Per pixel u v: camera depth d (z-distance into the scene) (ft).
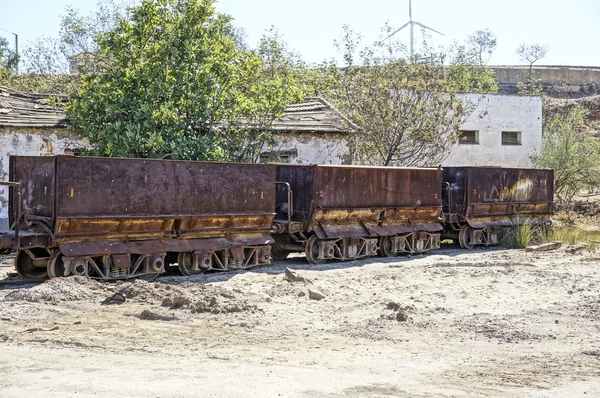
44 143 67.82
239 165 53.52
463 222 74.28
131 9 68.18
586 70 214.07
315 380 23.40
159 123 64.44
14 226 45.21
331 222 60.18
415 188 67.77
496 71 205.98
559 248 72.18
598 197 127.54
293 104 87.71
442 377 24.50
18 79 111.24
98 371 24.00
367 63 88.02
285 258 62.54
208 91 67.26
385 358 27.35
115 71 69.46
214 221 51.78
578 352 28.94
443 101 86.99
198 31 69.05
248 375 23.77
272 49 108.88
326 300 40.24
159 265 48.01
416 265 56.90
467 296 41.98
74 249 44.14
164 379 22.94
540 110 125.90
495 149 123.24
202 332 31.55
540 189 83.46
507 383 23.84
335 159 79.71
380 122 84.28
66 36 114.42
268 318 35.01
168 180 48.96
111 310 36.04
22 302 36.78
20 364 24.99
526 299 41.27
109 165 45.70
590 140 123.13
